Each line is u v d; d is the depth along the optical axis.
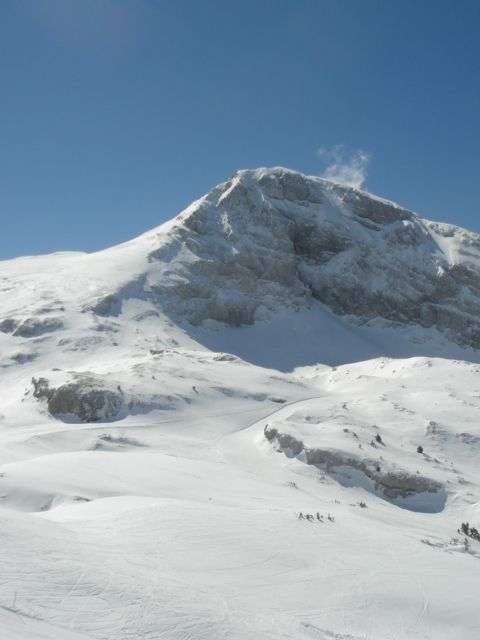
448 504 37.41
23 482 26.31
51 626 10.11
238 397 62.28
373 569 17.44
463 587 16.80
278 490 33.62
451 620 14.88
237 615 12.70
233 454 45.06
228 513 21.28
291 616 13.73
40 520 17.52
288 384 70.25
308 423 50.16
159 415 54.25
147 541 17.22
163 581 13.76
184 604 12.45
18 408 57.28
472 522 34.50
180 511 20.53
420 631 14.27
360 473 39.91
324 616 14.18
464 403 59.28
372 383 71.81
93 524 18.77
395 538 21.28
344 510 31.36
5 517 16.34
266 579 15.76
